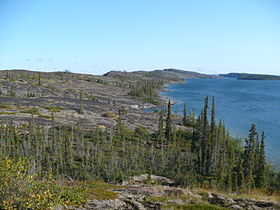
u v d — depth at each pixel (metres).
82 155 70.38
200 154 70.69
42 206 18.12
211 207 22.17
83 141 82.00
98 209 22.03
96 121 122.19
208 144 74.69
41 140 76.25
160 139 102.94
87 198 24.41
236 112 166.00
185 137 107.50
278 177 60.09
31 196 17.41
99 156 67.75
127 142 92.75
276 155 85.69
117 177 51.59
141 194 26.83
